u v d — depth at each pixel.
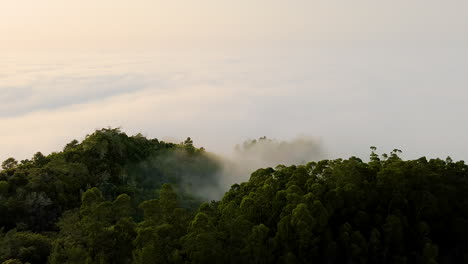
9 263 32.66
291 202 33.53
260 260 30.06
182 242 29.50
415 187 37.50
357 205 35.50
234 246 30.17
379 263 32.88
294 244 31.50
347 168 37.47
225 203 38.22
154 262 28.38
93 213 31.88
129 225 32.03
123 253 30.41
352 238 32.56
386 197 36.47
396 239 33.06
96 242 30.38
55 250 31.56
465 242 35.62
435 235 36.28
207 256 28.48
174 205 32.56
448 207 36.38
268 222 33.97
